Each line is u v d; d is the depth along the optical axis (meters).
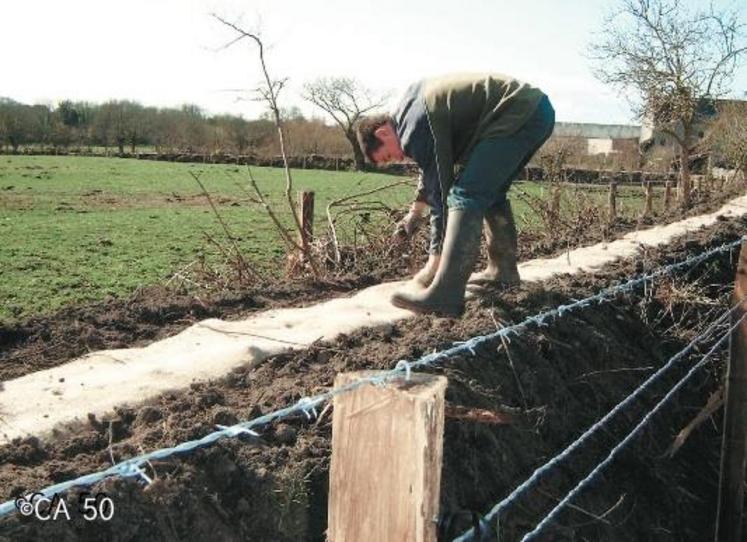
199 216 17.00
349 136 13.06
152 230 14.13
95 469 2.89
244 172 34.62
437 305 4.43
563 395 4.77
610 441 4.89
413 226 5.61
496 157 4.39
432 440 1.86
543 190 12.77
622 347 5.86
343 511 1.98
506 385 4.39
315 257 7.07
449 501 3.49
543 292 5.63
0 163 33.81
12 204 18.67
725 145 19.81
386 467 1.90
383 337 4.71
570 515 4.12
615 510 4.49
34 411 3.43
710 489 5.48
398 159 4.90
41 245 11.69
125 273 9.39
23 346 4.63
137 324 5.05
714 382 6.36
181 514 2.80
